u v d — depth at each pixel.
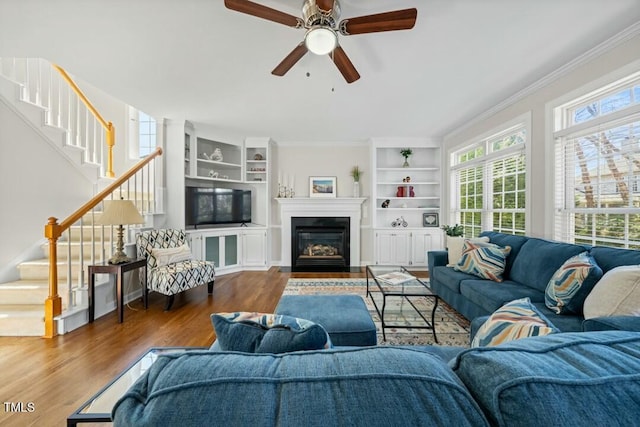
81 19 1.96
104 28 2.06
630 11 1.92
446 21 2.00
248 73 2.73
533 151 3.09
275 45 2.27
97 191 3.93
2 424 1.50
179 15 1.92
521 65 2.63
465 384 0.53
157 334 2.55
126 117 5.03
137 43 2.25
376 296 3.63
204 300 3.51
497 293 2.28
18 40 2.21
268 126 4.54
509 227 3.58
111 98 4.87
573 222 2.72
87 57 2.45
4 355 2.17
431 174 5.55
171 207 4.24
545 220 2.94
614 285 1.54
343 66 2.17
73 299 2.78
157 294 3.75
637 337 0.59
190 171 4.54
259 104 3.55
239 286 4.12
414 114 3.96
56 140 3.44
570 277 1.83
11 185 3.00
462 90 3.16
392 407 0.44
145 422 0.44
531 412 0.42
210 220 4.70
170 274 3.12
